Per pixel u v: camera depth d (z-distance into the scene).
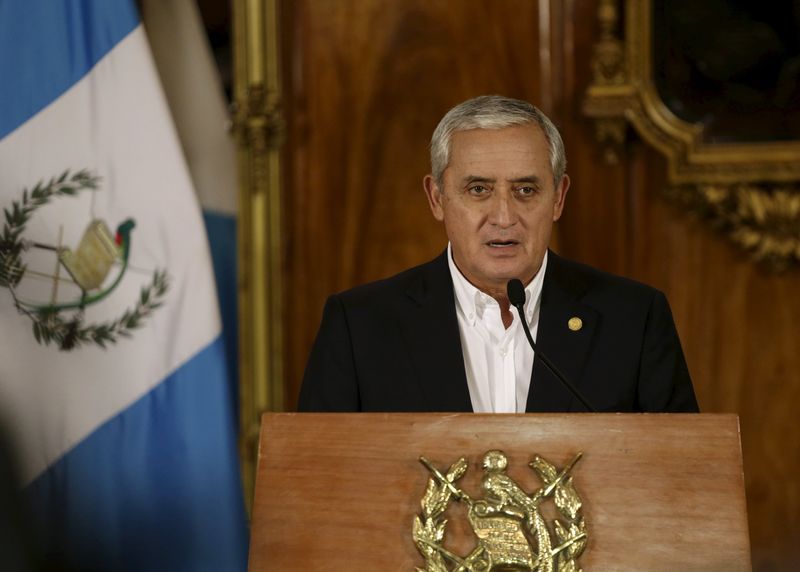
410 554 5.91
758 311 16.45
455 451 6.01
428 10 16.75
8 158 11.08
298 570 6.00
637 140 16.59
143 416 10.94
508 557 5.76
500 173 7.71
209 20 17.02
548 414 5.99
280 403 16.58
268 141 16.50
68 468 10.70
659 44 16.41
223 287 16.55
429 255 16.75
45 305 10.84
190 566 10.88
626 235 16.58
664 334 8.37
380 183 16.84
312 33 16.95
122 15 11.62
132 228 11.22
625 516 5.80
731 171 16.14
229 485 11.02
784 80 16.22
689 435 5.85
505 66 16.62
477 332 8.40
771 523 16.34
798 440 16.34
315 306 16.92
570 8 16.52
